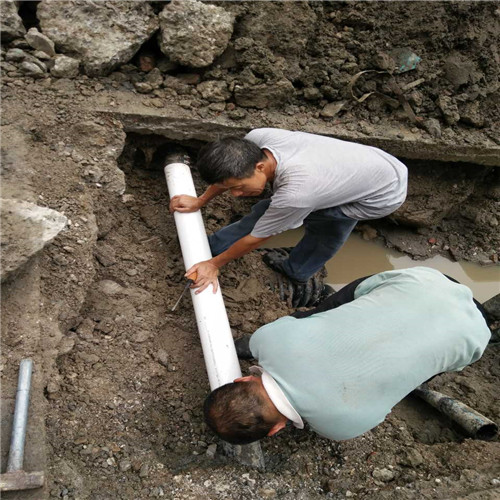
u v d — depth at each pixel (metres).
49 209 2.37
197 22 3.05
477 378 3.00
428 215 3.78
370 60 3.49
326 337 1.87
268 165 2.29
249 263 3.31
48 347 2.20
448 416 2.66
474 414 2.56
